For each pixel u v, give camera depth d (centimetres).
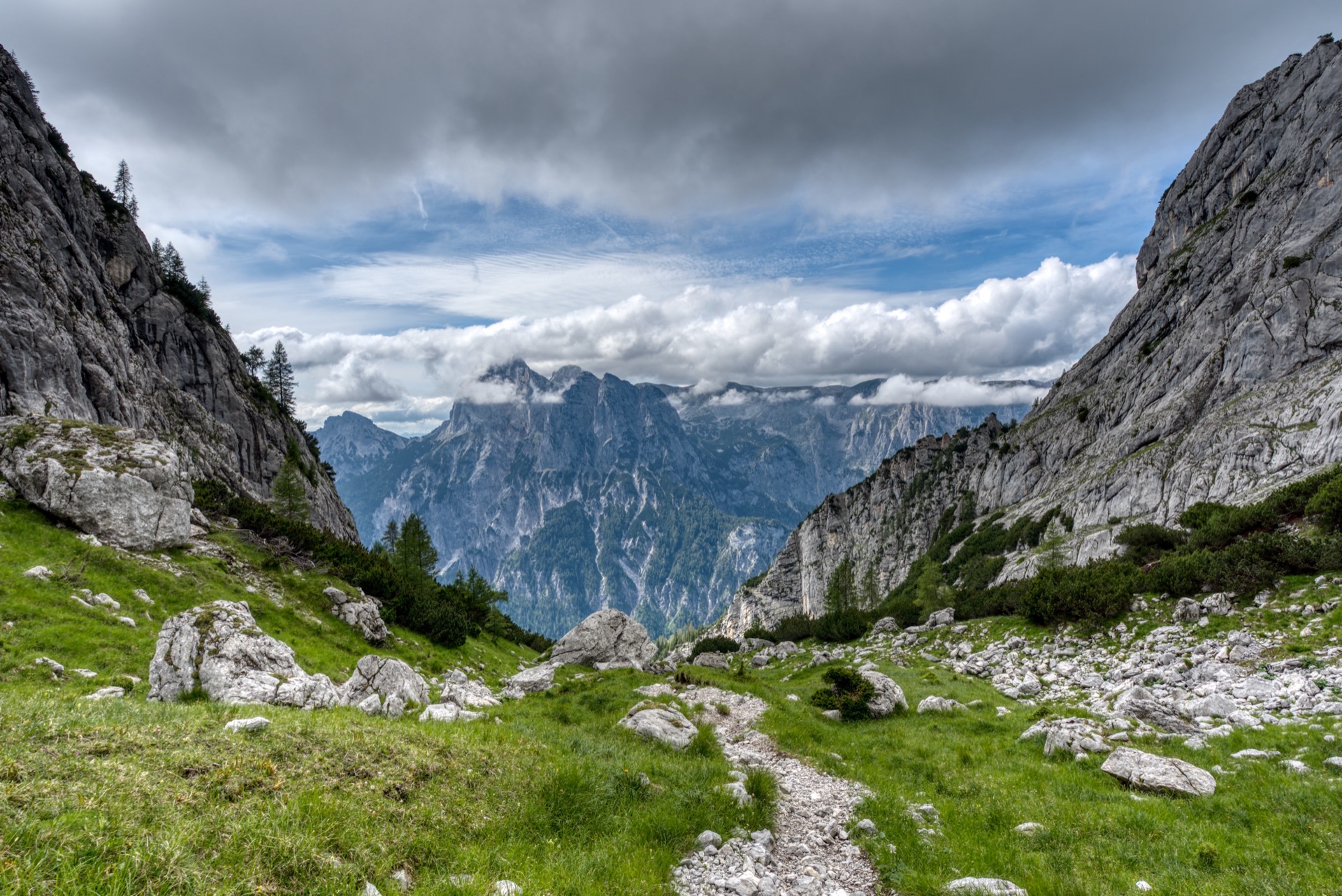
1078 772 1814
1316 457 7844
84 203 9888
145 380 9156
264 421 12538
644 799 1487
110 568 3281
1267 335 10112
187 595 3403
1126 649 3512
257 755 1113
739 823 1417
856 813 1550
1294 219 10738
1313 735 1878
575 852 1151
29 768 859
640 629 5053
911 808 1586
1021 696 3206
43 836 702
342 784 1116
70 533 3444
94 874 675
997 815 1523
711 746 2072
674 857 1216
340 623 4112
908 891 1150
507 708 2623
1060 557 9419
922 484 19525
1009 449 16438
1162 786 1611
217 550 4244
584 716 2580
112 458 3819
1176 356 12100
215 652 1891
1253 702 2381
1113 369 14612
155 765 980
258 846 827
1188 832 1337
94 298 8812
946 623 5462
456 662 4644
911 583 15225
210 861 774
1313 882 1090
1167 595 3909
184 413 10056
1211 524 4656
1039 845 1345
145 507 3759
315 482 12731
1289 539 3619
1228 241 12581
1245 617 3303
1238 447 9206
